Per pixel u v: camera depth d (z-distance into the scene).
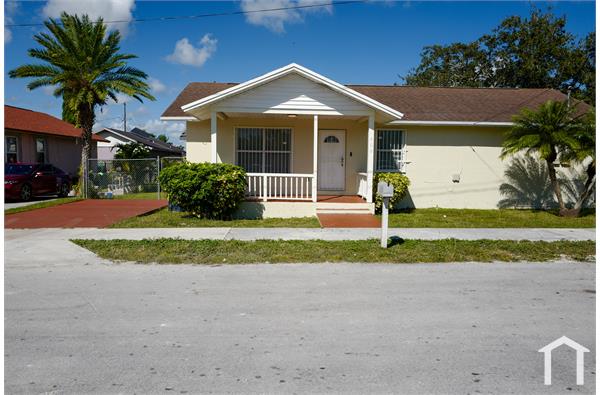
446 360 3.71
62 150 27.31
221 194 11.52
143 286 5.87
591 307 5.09
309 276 6.41
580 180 15.39
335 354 3.82
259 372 3.49
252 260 7.31
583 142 12.59
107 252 7.77
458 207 15.29
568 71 28.56
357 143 14.84
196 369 3.54
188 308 5.00
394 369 3.54
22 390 3.19
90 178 18.70
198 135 14.50
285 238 9.18
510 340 4.13
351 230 10.23
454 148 15.19
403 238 9.21
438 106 15.94
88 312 4.85
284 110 12.22
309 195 14.78
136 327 4.42
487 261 7.41
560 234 9.84
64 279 6.21
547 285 6.01
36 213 12.97
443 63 36.16
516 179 15.33
